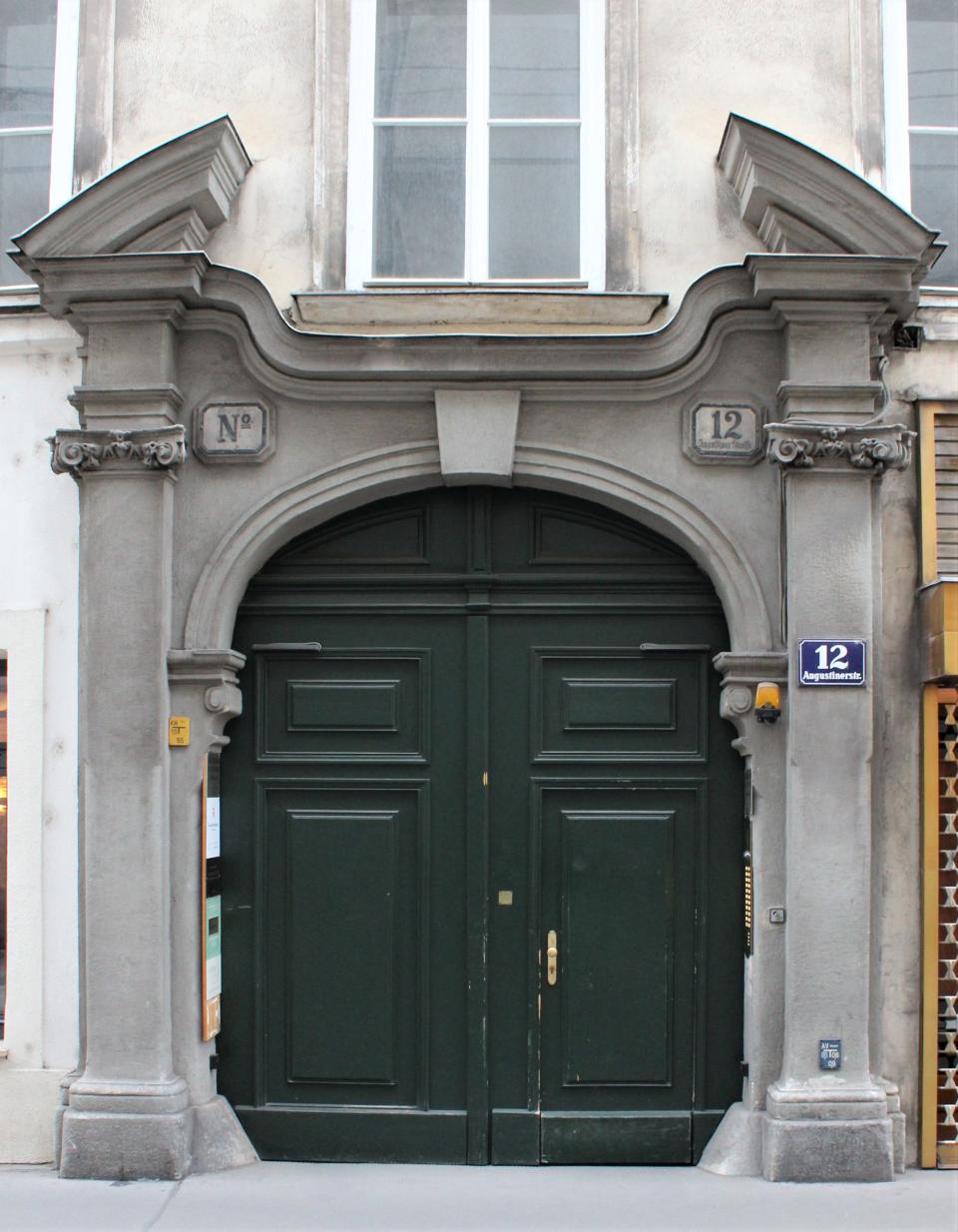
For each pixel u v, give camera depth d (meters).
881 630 6.40
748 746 6.34
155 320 6.37
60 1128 6.22
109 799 6.25
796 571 6.26
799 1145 6.06
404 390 6.45
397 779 6.65
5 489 6.70
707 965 6.54
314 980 6.60
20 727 6.58
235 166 6.51
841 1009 6.13
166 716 6.30
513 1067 6.55
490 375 6.36
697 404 6.45
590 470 6.46
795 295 6.21
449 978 6.58
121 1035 6.19
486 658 6.67
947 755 6.49
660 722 6.63
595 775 6.62
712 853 6.58
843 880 6.16
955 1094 6.40
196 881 6.35
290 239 6.66
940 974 6.44
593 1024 6.54
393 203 6.84
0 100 7.05
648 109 6.70
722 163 6.57
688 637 6.66
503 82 6.88
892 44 6.82
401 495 6.77
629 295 6.48
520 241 6.80
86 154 6.79
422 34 6.91
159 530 6.32
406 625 6.71
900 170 6.81
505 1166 6.46
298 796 6.68
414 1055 6.57
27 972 6.48
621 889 6.59
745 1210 5.72
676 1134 6.48
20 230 6.99
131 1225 5.54
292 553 6.75
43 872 6.52
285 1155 6.53
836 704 6.20
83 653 6.39
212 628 6.42
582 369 6.33
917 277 6.30
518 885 6.60
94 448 6.32
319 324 6.57
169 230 6.39
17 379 6.74
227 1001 6.60
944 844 6.49
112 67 6.80
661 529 6.58
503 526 6.74
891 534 6.55
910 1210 5.70
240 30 6.78
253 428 6.50
